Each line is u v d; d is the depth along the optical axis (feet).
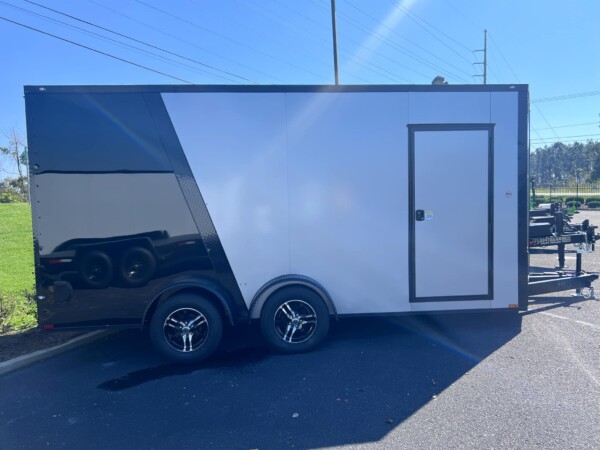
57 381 14.67
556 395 12.74
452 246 17.53
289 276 16.62
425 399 12.71
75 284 15.84
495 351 16.17
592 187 181.68
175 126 16.15
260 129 16.55
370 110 16.93
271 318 16.47
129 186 15.94
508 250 17.78
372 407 12.34
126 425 11.74
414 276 17.46
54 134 15.62
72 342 17.75
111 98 15.84
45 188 15.64
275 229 16.75
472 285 17.71
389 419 11.68
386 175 17.11
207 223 16.40
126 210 15.94
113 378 14.85
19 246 44.98
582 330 18.28
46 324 15.79
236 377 14.62
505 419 11.51
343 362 15.58
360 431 11.15
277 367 15.35
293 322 16.60
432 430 11.09
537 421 11.38
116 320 16.06
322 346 17.21
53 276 15.76
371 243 17.20
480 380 13.83
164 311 15.87
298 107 16.66
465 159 17.38
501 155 17.53
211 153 16.35
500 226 17.67
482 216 17.58
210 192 16.39
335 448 10.46
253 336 18.76
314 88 16.70
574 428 11.02
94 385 14.30
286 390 13.55
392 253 17.31
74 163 15.71
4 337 18.31
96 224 15.83
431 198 17.34
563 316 20.22
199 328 16.07
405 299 17.49
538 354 15.78
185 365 15.85
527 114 17.47
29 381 14.70
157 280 16.16
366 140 16.96
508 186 17.63
